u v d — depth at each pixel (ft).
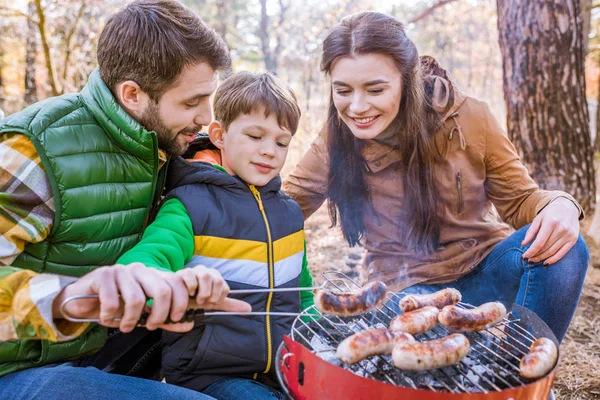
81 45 25.73
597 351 8.59
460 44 63.31
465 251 7.45
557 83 15.33
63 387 4.50
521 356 4.94
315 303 4.75
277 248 5.84
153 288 3.75
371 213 7.65
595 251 13.55
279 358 4.69
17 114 4.75
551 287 6.36
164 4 5.16
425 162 7.09
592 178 16.22
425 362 4.10
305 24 58.65
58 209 4.63
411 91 6.66
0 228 4.40
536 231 6.56
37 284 3.89
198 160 5.95
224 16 61.31
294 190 7.89
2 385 4.58
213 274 4.01
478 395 3.76
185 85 5.18
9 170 4.48
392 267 7.68
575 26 15.31
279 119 5.77
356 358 4.20
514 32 15.51
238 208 5.69
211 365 5.40
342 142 7.34
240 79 5.90
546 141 15.65
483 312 4.88
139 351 6.03
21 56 32.12
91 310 3.89
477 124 7.11
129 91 5.15
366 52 6.20
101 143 5.03
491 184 7.55
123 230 5.27
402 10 25.31
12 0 27.91
